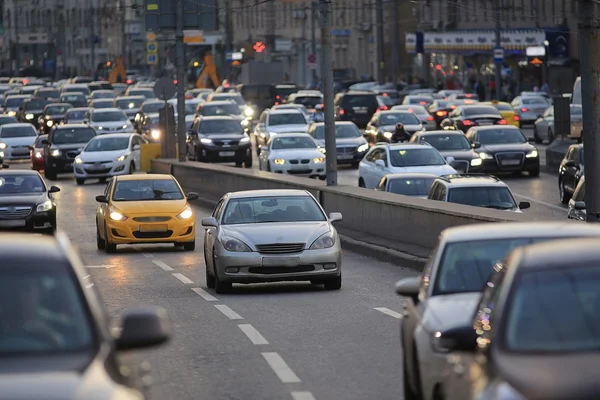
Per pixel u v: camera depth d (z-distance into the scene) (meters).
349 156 126.81
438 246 25.30
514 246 24.23
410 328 24.39
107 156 121.50
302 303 45.03
